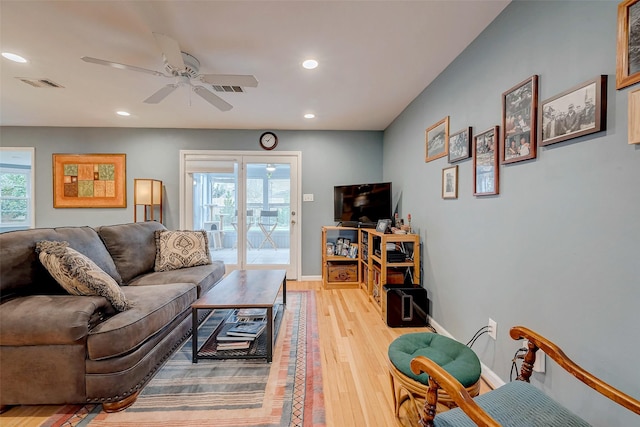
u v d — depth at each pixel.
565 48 1.30
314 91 2.89
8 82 2.66
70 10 1.68
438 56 2.23
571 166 1.27
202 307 1.99
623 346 1.07
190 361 2.05
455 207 2.28
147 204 3.92
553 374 1.37
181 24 1.81
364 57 2.23
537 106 1.45
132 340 1.60
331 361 2.07
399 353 1.48
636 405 0.86
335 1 1.61
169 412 1.55
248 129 4.31
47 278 1.84
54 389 1.51
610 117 1.11
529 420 0.98
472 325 2.04
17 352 1.50
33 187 4.16
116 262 2.57
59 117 3.75
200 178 4.36
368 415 1.55
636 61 1.02
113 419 1.50
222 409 1.58
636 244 1.03
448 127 2.36
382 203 3.61
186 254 3.07
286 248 4.43
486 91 1.87
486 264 1.88
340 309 3.12
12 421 1.48
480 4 1.65
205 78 2.16
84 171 4.20
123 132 4.22
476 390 1.29
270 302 2.04
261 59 2.25
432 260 2.70
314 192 4.38
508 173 1.67
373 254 3.47
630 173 1.04
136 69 1.98
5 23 1.80
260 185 4.39
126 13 1.71
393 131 3.87
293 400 1.66
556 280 1.35
